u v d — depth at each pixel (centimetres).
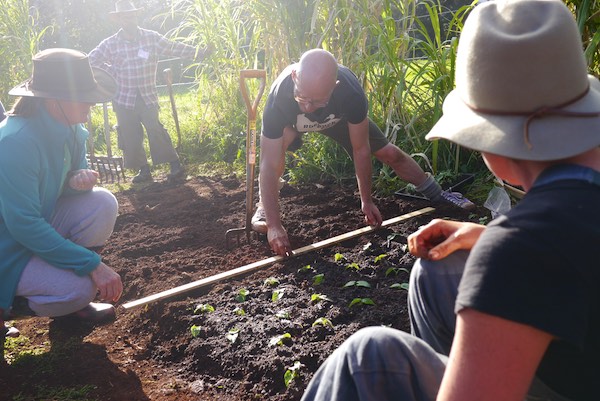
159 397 328
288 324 368
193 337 373
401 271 421
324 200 579
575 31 148
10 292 352
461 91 161
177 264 475
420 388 167
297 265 446
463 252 196
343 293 400
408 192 556
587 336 136
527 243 133
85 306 377
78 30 1481
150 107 726
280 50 707
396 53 613
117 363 362
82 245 385
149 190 703
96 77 382
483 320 133
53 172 357
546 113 147
